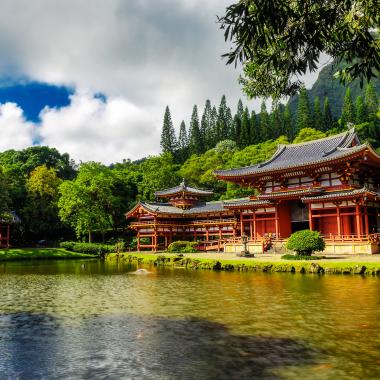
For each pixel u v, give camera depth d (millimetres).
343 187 48156
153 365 10922
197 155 134875
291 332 13914
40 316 17375
